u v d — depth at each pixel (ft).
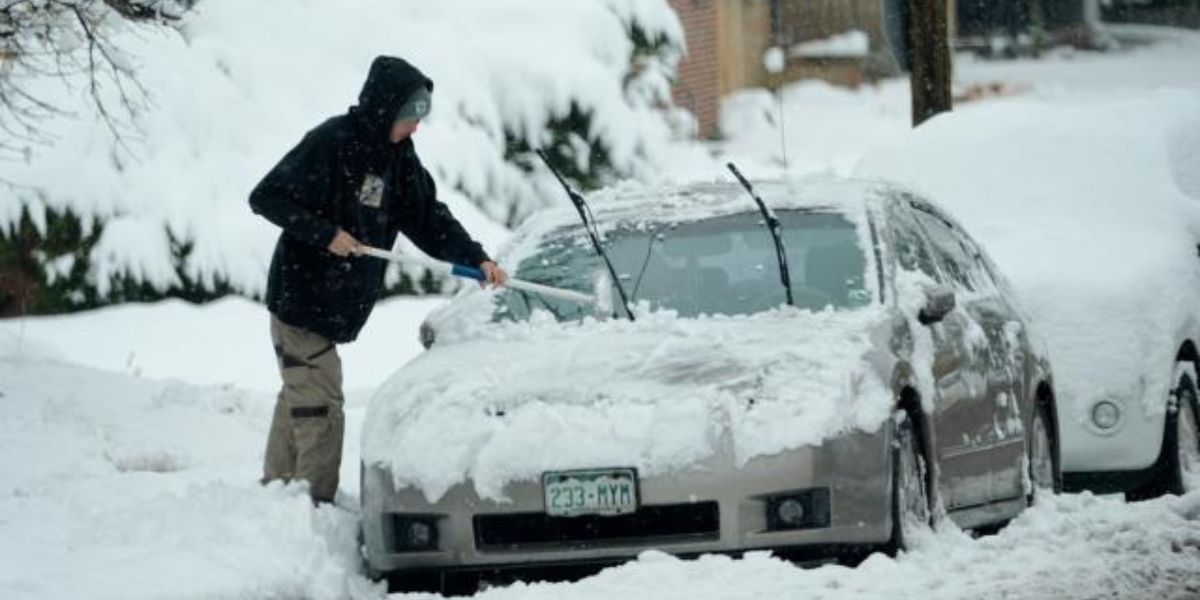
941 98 155.84
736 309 78.69
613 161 190.49
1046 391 92.32
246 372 141.90
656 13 204.85
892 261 79.61
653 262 81.76
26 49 106.42
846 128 293.43
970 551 71.97
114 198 161.07
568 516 68.85
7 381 105.60
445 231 82.17
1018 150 116.26
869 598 63.36
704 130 282.56
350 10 184.24
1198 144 120.16
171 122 165.89
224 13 177.99
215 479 82.79
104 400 105.60
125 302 160.25
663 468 68.13
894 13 158.51
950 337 79.87
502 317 81.51
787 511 68.49
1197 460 103.24
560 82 187.62
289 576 68.95
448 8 189.37
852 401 69.82
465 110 182.70
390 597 69.67
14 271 159.33
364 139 78.59
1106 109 119.55
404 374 75.77
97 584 64.80
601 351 73.41
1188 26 357.20
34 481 84.48
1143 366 98.68
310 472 79.46
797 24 310.04
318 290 78.69
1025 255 104.94
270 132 171.53
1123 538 74.02
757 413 69.15
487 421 70.69
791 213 82.79
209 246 161.89
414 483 70.23
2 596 62.80
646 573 66.08
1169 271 103.14
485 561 69.82
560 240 84.38
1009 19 345.51
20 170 160.04
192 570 67.31
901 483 71.26
